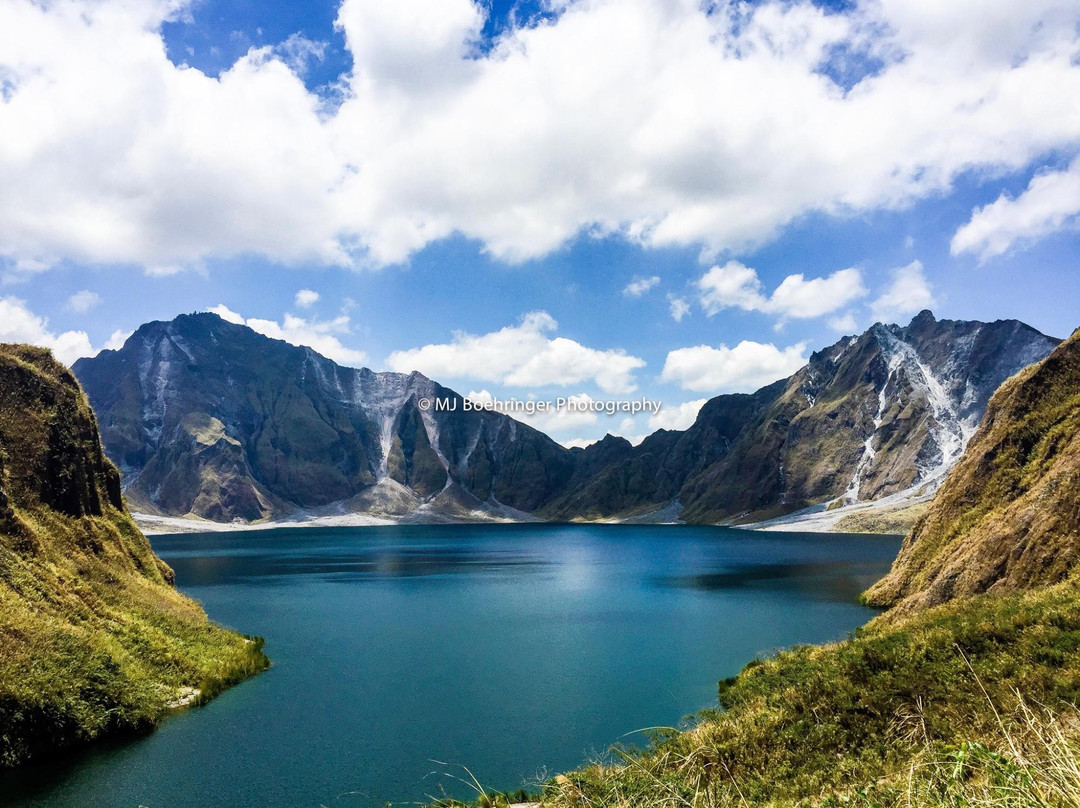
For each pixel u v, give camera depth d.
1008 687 16.92
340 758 30.53
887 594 69.38
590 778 19.69
